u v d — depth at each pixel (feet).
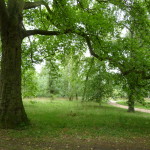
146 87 41.14
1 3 29.89
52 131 31.35
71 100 141.28
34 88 55.67
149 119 51.34
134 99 43.01
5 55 33.14
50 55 51.03
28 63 49.21
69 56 59.31
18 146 22.74
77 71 77.97
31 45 47.83
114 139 28.07
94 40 41.81
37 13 45.65
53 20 40.98
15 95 32.68
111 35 44.45
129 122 43.45
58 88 142.31
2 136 26.76
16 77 33.17
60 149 22.44
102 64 56.29
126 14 43.37
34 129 31.68
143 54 40.11
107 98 84.43
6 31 33.19
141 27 43.60
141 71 37.65
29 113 51.13
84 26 38.45
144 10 42.86
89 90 83.87
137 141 27.48
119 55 40.01
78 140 26.76
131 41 42.45
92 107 84.23
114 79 44.24
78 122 40.42
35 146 23.07
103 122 41.73
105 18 40.98
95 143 25.62
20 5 33.81
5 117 31.50
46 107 74.84
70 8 40.32
